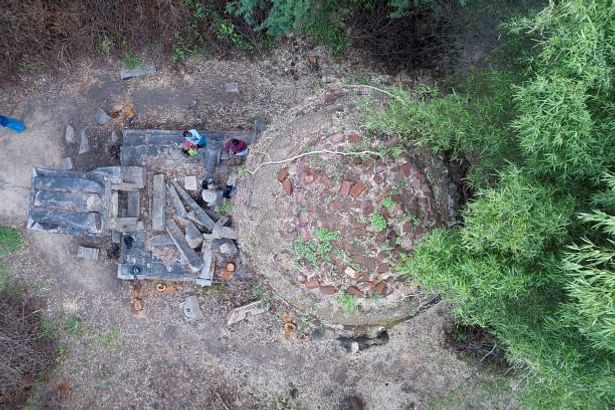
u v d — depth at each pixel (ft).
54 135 27.43
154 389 26.73
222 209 25.00
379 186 18.04
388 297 19.93
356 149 18.42
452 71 25.89
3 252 27.04
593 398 14.83
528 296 16.05
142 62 27.58
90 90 27.61
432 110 17.28
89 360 26.94
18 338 26.12
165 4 26.14
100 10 26.37
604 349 14.21
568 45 13.84
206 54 27.48
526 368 18.54
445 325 25.66
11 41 26.43
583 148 13.67
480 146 17.72
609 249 12.56
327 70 27.32
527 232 14.05
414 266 16.65
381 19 25.98
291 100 27.17
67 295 27.12
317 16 26.03
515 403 24.77
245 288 26.25
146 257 25.34
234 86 27.35
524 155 16.15
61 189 23.04
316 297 21.31
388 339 25.86
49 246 27.14
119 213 25.21
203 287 26.45
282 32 26.43
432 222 18.30
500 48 22.53
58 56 27.17
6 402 26.18
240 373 26.63
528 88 14.26
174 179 25.32
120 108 27.40
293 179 19.38
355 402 25.96
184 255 24.80
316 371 26.32
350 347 25.76
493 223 13.99
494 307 16.58
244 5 24.31
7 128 27.35
